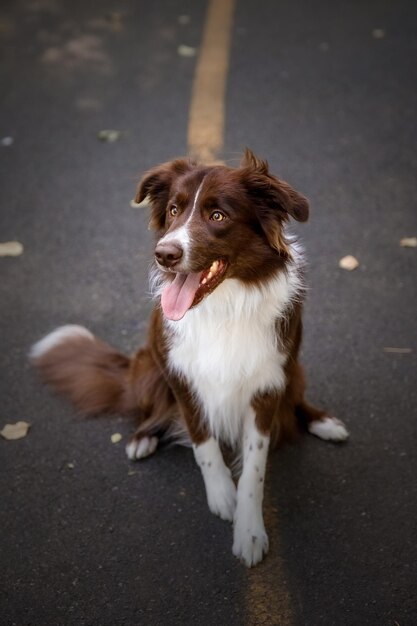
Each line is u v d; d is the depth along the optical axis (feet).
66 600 4.43
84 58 9.75
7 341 6.04
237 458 5.18
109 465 5.18
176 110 8.59
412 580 4.46
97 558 4.64
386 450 5.19
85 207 7.32
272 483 5.03
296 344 4.87
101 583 4.51
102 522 4.83
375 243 6.81
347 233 6.92
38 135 8.28
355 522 4.78
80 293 6.44
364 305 6.23
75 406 5.54
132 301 6.36
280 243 4.44
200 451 4.96
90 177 7.68
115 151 8.00
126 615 4.35
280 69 9.27
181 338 4.69
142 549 4.68
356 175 7.55
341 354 5.84
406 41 9.75
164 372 4.92
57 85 9.18
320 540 4.69
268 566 4.56
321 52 9.59
